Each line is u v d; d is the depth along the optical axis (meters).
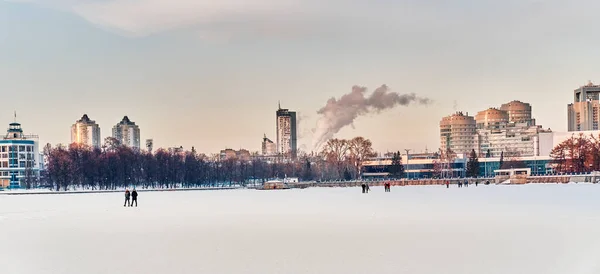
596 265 49.81
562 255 54.09
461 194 152.38
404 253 55.84
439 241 62.84
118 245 62.66
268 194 180.25
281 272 47.97
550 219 81.56
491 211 95.06
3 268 50.88
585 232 68.25
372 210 101.00
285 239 65.81
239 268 49.66
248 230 74.25
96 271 49.19
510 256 53.78
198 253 57.00
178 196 173.00
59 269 50.19
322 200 136.00
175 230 75.31
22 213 104.94
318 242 63.22
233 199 149.25
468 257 53.47
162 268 50.03
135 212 104.88
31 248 61.12
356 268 49.22
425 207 106.12
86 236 70.06
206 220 87.62
